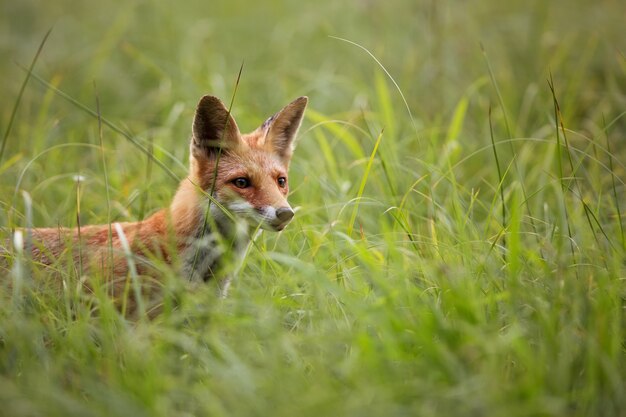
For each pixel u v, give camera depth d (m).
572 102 15.37
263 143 11.01
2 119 16.97
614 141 14.40
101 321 8.88
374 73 17.38
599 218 11.00
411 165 13.53
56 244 10.42
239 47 19.98
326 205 11.34
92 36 20.78
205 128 10.55
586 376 7.91
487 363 7.66
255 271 10.69
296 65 18.53
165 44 19.38
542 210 12.41
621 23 17.70
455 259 9.66
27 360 8.21
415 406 7.24
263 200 10.22
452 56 17.61
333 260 10.57
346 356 8.30
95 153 14.51
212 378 8.14
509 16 19.28
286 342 7.93
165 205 11.75
